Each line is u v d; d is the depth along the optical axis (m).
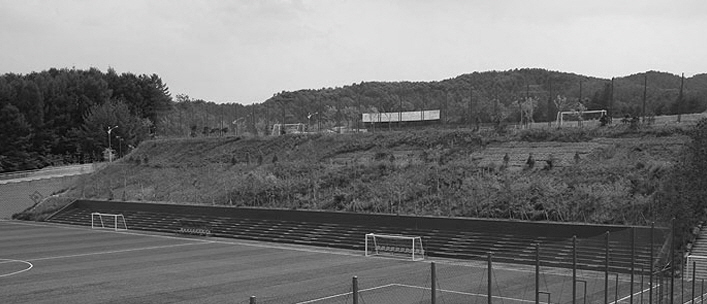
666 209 42.75
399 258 48.00
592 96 136.62
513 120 101.25
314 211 60.41
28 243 59.12
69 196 87.31
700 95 119.88
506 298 32.12
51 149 129.25
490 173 60.22
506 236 48.00
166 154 95.69
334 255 50.00
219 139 95.06
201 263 46.31
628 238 39.59
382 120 107.25
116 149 127.00
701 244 39.59
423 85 188.25
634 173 52.34
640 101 122.62
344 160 75.06
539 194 52.31
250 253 51.47
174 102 175.75
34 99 126.00
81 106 134.62
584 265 39.62
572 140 63.91
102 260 48.19
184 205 71.44
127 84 146.75
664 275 29.19
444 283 37.12
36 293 35.78
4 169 120.06
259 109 184.12
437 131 75.56
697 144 49.09
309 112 164.75
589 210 48.28
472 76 188.25
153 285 37.78
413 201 58.38
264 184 71.06
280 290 35.75
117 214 74.69
